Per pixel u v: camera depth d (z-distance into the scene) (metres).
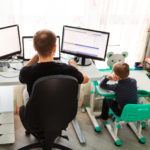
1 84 2.40
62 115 2.04
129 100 2.69
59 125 2.09
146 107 2.59
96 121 3.15
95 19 3.26
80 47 2.89
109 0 3.18
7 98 2.65
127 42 3.53
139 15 3.40
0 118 2.53
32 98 1.89
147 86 2.93
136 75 3.20
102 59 2.87
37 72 1.85
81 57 2.94
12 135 2.66
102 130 3.05
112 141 2.89
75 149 2.73
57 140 2.83
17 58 2.89
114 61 3.18
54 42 1.86
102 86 2.74
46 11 3.07
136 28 3.48
